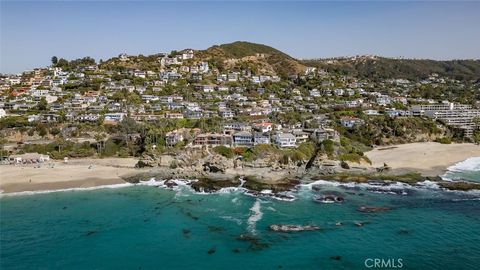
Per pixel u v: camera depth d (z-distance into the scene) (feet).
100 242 242.99
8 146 510.99
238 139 504.84
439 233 250.78
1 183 369.91
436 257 217.36
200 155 446.19
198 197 337.93
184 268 209.36
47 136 559.38
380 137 629.51
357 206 307.58
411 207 304.09
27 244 239.91
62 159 475.72
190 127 588.50
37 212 298.15
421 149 555.69
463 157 504.84
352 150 493.77
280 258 219.41
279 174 406.82
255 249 231.09
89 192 353.31
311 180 387.55
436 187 362.12
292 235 250.57
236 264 213.05
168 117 643.04
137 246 237.04
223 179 391.65
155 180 393.09
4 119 589.32
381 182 379.35
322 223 269.85
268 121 634.02
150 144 497.05
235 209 303.68
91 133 564.71
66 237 250.78
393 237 245.24
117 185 376.07
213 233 255.50
